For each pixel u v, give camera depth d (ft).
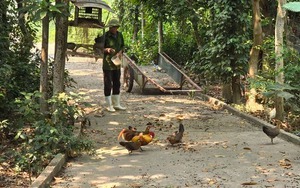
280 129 28.32
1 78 26.40
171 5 43.88
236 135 28.22
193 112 35.70
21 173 20.85
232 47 37.76
